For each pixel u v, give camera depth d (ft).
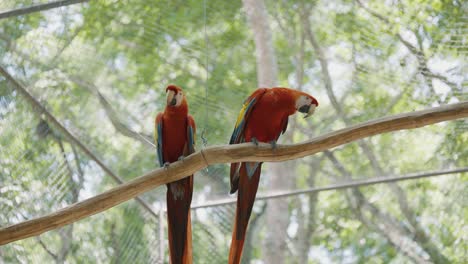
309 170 29.25
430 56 26.71
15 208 25.90
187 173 18.31
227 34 26.84
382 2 26.45
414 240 30.45
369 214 30.78
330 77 27.61
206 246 28.30
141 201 28.09
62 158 26.37
